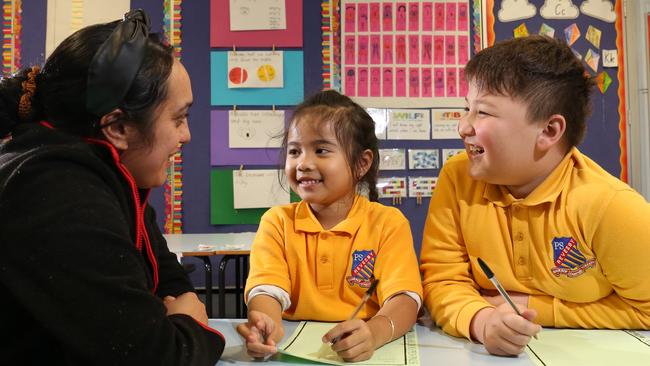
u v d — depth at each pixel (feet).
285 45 9.07
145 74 1.92
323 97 3.07
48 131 1.88
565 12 9.18
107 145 1.95
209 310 6.63
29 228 1.62
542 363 1.98
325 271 2.75
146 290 1.78
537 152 2.45
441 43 9.16
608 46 9.20
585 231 2.45
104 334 1.63
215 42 9.01
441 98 9.14
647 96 9.07
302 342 2.29
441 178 2.99
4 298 1.68
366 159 3.13
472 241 2.70
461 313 2.37
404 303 2.50
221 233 8.87
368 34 9.13
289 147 2.96
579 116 2.52
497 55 2.44
